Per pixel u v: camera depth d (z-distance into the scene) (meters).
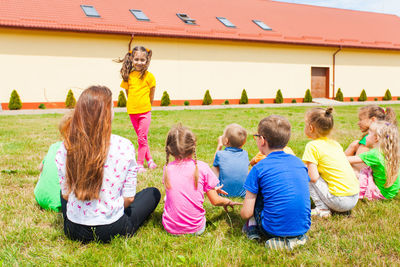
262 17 22.36
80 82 16.00
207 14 20.47
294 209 2.01
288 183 2.03
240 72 19.77
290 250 2.02
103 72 16.42
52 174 2.64
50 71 15.41
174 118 10.86
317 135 2.72
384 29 25.70
